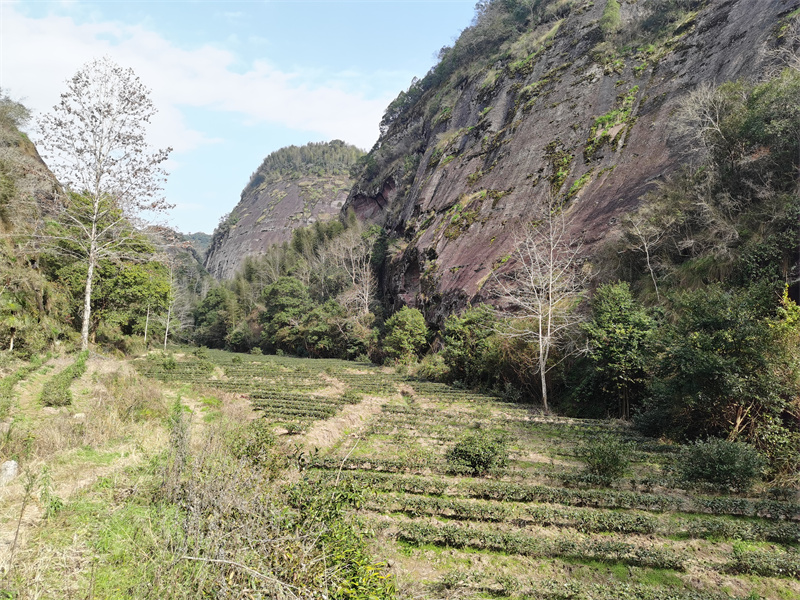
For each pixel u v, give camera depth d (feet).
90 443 33.17
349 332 161.07
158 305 147.43
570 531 27.66
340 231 252.01
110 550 19.10
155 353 141.18
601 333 60.49
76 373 64.18
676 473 36.81
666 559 23.68
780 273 49.75
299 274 229.04
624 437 49.55
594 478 34.68
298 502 20.74
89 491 25.00
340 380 94.84
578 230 96.84
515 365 77.05
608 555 24.23
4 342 66.13
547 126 130.52
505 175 132.67
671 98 103.55
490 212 127.95
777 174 58.75
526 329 75.61
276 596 15.35
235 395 68.33
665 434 48.37
